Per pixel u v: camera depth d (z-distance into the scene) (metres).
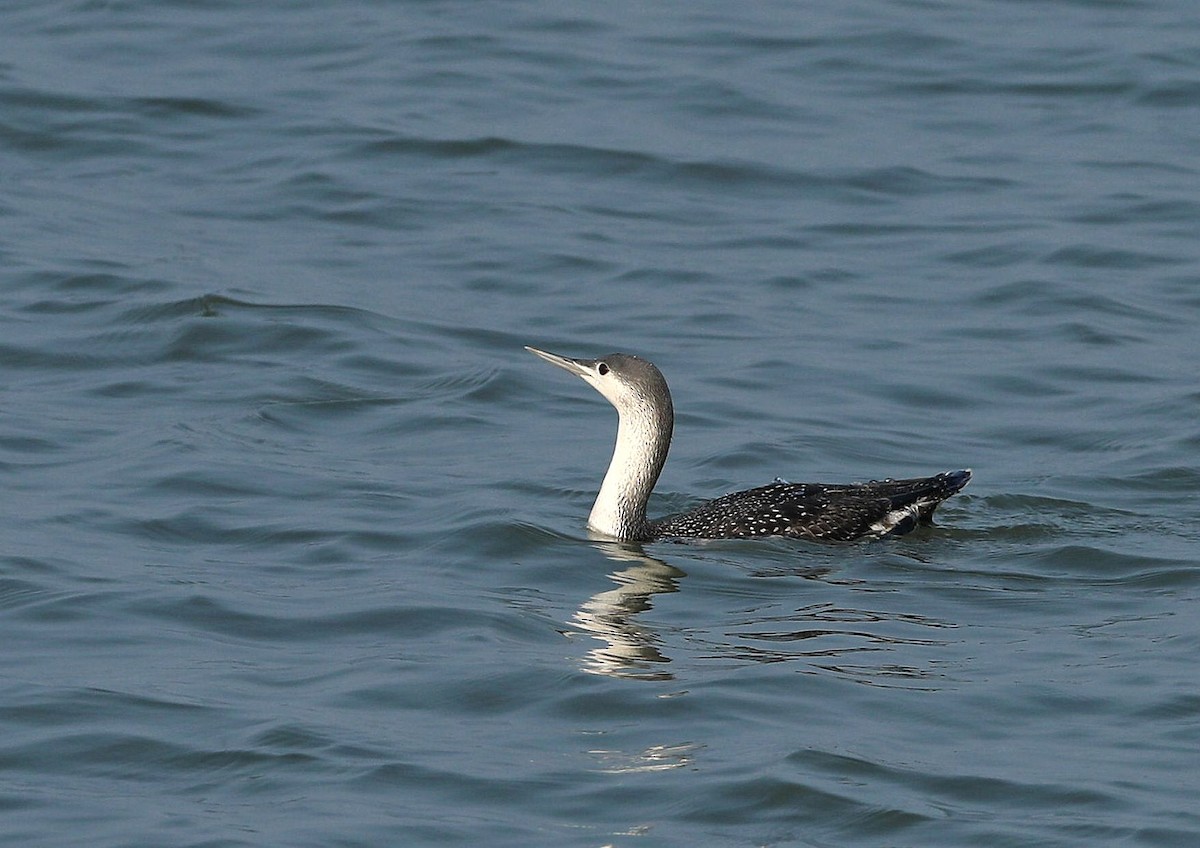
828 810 10.27
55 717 11.29
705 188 24.48
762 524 15.07
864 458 17.20
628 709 11.54
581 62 28.25
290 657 12.38
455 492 15.93
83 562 14.01
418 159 25.00
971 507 15.97
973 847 9.89
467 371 19.02
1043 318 20.78
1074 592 13.91
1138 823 10.08
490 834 9.99
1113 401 18.56
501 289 21.41
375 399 18.30
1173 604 13.59
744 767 10.69
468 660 12.25
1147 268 22.08
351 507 15.47
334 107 26.42
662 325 20.44
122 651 12.39
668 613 13.37
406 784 10.53
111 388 18.38
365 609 13.18
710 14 30.30
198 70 27.50
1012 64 28.41
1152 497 16.25
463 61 28.16
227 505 15.41
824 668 12.23
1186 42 29.06
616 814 10.23
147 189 24.05
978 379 19.14
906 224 23.44
